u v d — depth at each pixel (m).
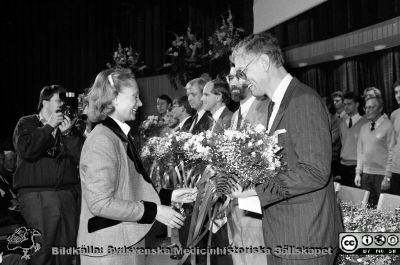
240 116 2.67
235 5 6.85
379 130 4.67
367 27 4.85
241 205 1.90
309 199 1.70
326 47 5.50
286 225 1.72
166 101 5.68
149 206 1.78
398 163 4.34
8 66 9.58
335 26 5.22
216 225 2.34
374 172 4.70
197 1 7.48
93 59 8.95
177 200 2.16
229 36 6.35
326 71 6.24
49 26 9.24
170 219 1.82
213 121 3.29
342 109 5.65
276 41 1.84
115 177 1.73
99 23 8.92
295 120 1.68
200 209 1.97
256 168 1.73
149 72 7.98
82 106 3.29
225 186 1.85
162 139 2.51
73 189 3.28
